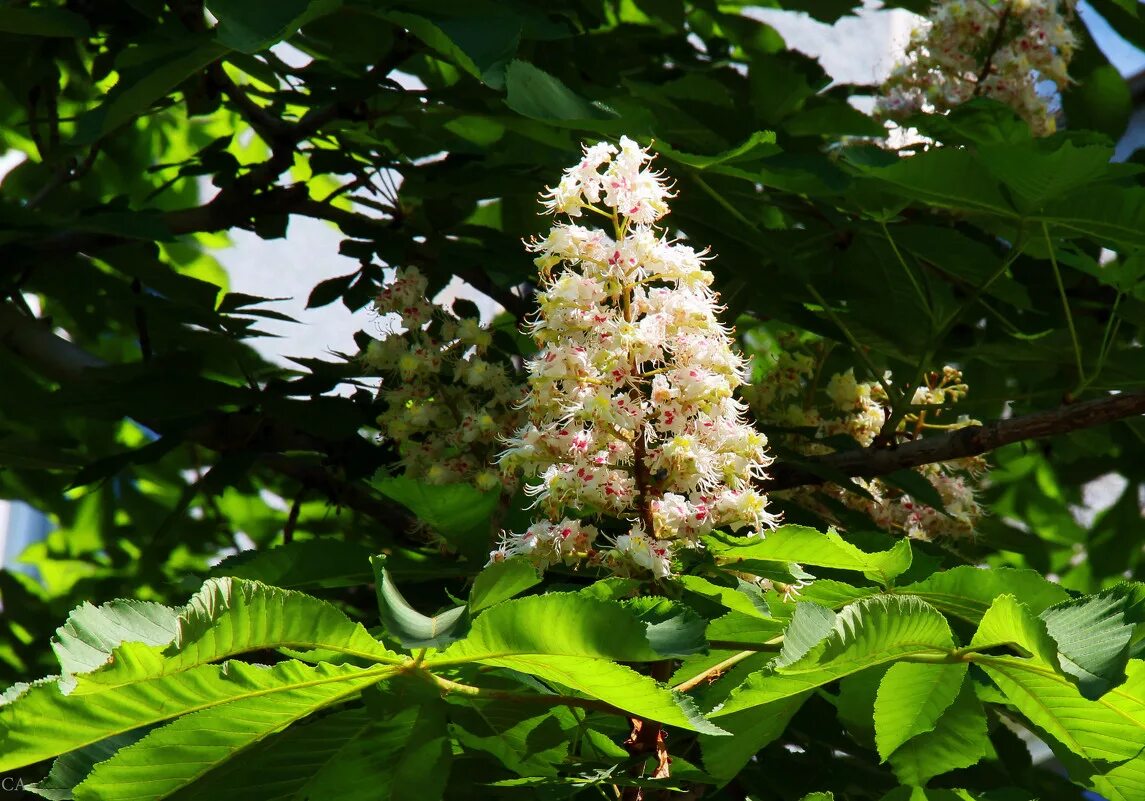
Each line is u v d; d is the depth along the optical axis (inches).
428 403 119.5
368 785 65.0
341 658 64.1
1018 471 232.5
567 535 83.1
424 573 85.0
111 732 59.1
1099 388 153.3
